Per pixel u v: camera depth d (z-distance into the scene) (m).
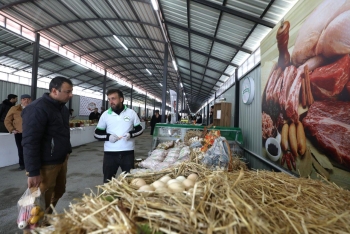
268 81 2.83
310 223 0.70
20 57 10.16
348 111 1.39
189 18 4.31
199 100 23.42
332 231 0.67
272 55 2.71
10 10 6.58
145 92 27.36
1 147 4.32
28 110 1.54
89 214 0.69
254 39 3.86
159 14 4.67
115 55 11.95
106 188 0.89
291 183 1.08
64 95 1.66
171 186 0.92
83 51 10.79
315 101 1.75
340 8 1.47
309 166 1.83
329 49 1.58
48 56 10.41
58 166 1.72
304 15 1.95
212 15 3.77
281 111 2.41
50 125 1.64
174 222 0.65
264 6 2.78
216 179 0.91
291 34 2.21
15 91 11.04
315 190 1.01
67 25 7.79
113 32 8.34
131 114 2.41
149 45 9.27
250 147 4.19
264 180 1.07
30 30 7.88
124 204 0.73
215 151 1.59
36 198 1.42
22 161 4.14
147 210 0.69
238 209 0.67
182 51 7.00
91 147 7.34
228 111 5.25
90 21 7.40
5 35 7.88
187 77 11.48
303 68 1.95
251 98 4.05
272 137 2.68
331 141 1.55
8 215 2.33
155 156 2.39
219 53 5.46
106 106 18.56
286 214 0.71
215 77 8.53
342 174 1.44
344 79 1.42
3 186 3.23
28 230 1.33
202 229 0.62
